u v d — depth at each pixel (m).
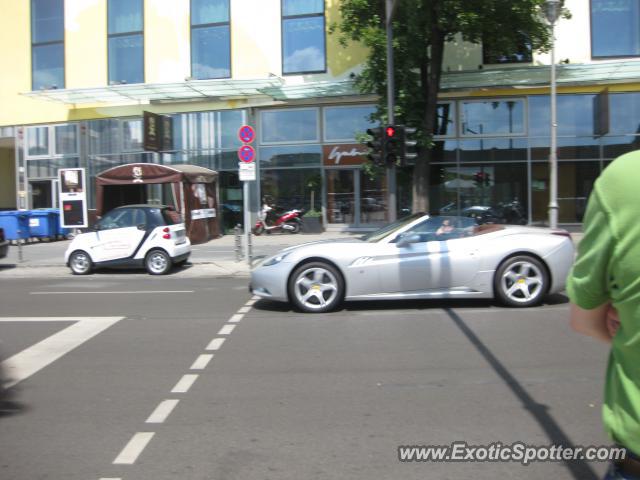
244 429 4.33
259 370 5.83
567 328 7.35
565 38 20.91
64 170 19.36
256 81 20.89
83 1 24.22
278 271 8.60
